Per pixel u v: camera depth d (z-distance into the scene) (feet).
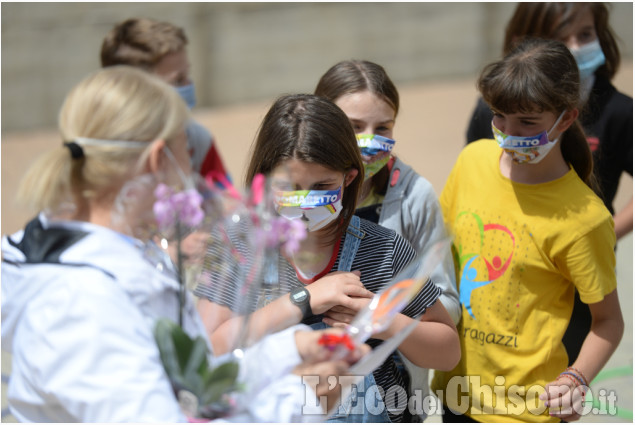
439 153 34.88
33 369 7.95
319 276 11.23
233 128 42.16
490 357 13.02
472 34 49.19
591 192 12.62
